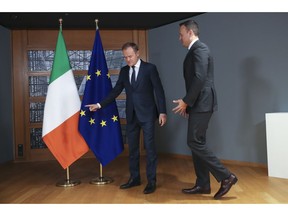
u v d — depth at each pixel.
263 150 3.97
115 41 5.11
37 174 3.82
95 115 3.22
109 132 3.26
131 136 3.05
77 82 5.07
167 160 4.59
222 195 2.57
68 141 3.19
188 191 2.79
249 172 3.69
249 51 4.07
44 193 2.92
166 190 2.92
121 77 3.10
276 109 3.86
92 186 3.16
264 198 2.61
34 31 4.94
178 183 3.19
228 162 4.30
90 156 5.02
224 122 4.34
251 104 4.07
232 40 4.22
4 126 4.70
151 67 2.92
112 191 2.95
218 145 4.41
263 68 3.95
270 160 3.45
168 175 3.58
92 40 5.06
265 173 3.62
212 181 3.24
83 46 5.04
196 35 2.59
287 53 3.77
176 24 4.75
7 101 4.77
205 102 2.51
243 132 4.15
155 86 2.89
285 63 3.79
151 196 2.73
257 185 3.06
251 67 4.05
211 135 4.48
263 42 3.95
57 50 3.21
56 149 3.14
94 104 3.15
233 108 4.24
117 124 3.28
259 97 3.99
